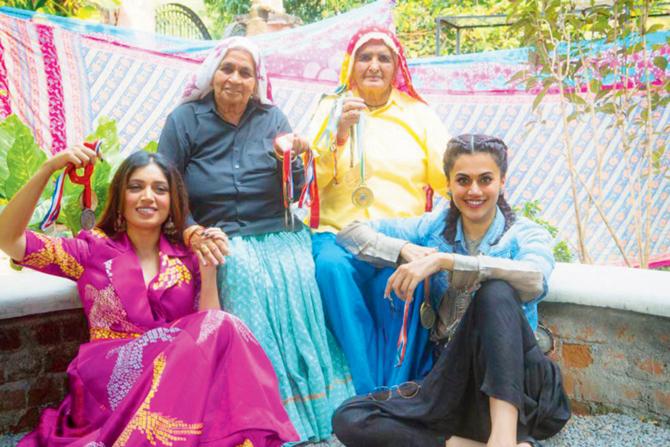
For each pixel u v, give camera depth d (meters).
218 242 2.54
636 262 5.84
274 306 2.78
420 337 2.74
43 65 4.97
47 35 4.97
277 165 3.01
